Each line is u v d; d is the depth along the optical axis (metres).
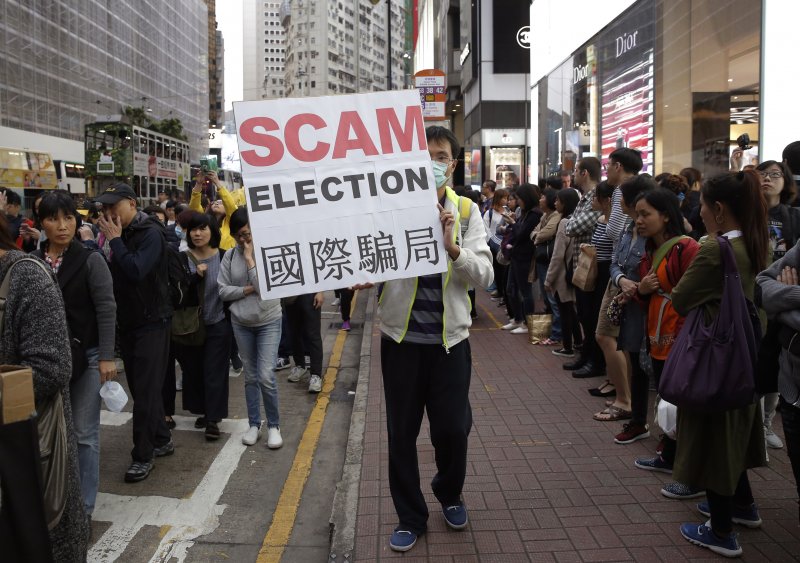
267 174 3.10
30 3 41.09
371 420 5.39
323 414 6.16
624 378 5.22
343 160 3.14
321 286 3.11
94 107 49.41
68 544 2.71
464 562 3.21
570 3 14.50
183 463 4.97
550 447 4.70
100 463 4.96
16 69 39.78
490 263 3.29
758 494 3.86
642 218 4.06
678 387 3.07
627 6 11.19
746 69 7.57
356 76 146.12
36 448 2.23
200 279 5.26
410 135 3.17
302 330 7.12
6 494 2.16
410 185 3.16
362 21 149.38
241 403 6.46
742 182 3.26
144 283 4.56
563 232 7.25
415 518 3.41
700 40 8.62
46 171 23.19
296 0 135.12
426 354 3.31
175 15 67.31
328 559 3.43
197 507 4.26
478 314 10.66
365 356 7.67
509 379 6.54
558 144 15.52
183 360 5.53
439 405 3.32
